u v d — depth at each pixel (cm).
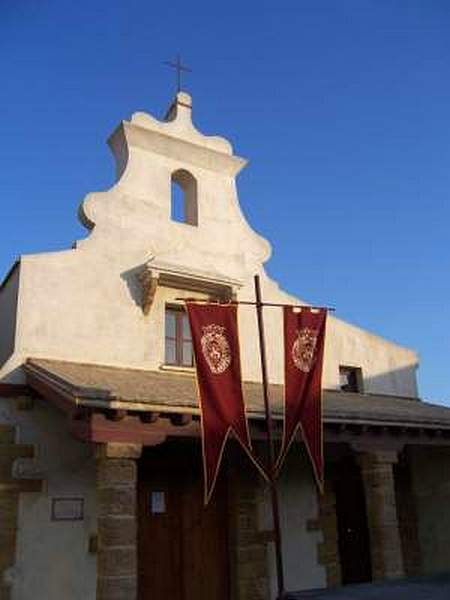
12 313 1174
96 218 1284
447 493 1438
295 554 1282
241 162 1520
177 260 1349
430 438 1237
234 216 1481
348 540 1374
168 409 917
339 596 609
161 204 1376
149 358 1254
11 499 1024
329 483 1380
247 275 1446
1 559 990
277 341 1443
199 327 993
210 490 913
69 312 1192
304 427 1021
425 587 657
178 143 1434
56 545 1034
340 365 1546
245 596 1201
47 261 1199
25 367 1100
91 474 1093
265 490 1274
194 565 1205
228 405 967
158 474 1216
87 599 1034
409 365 1681
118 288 1262
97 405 859
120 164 1391
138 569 1149
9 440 1050
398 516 1473
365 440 1142
